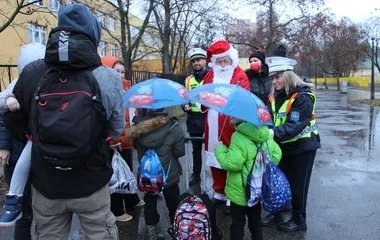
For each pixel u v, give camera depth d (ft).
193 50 18.22
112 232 7.84
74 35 6.97
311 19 80.94
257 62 16.11
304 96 12.35
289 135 12.16
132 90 12.15
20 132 7.91
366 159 24.85
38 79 7.20
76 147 6.54
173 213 12.67
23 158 8.25
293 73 12.74
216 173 14.94
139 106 11.41
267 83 16.06
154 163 11.81
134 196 15.15
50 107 6.64
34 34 51.26
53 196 7.24
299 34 80.18
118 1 37.17
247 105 10.00
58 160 6.59
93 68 7.17
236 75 14.30
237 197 10.77
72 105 6.59
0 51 52.95
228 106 9.95
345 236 12.78
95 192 7.45
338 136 34.50
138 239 12.66
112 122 7.58
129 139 12.58
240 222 11.14
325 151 27.48
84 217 7.60
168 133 12.02
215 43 14.24
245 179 10.57
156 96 11.46
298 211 13.14
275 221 13.88
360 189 18.07
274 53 15.05
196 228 10.80
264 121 10.09
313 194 17.29
